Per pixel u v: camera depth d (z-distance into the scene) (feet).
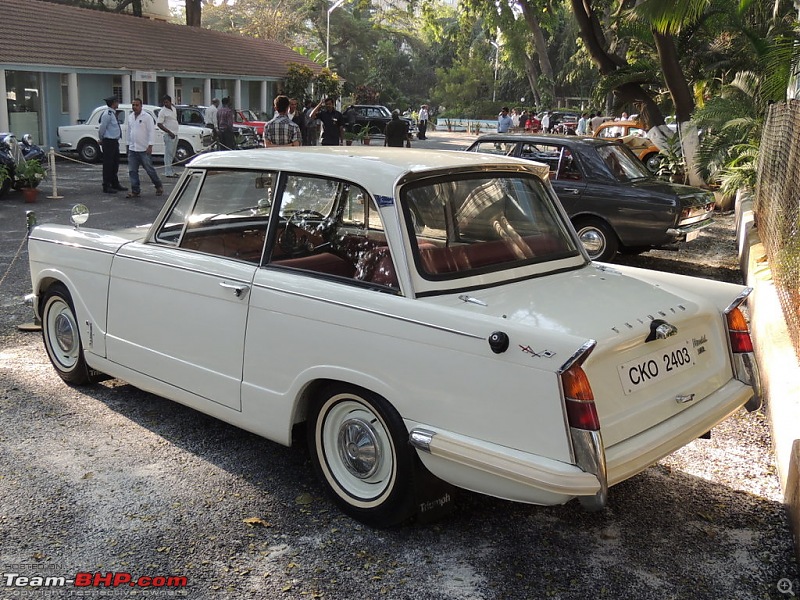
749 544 11.83
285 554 11.36
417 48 271.69
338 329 11.80
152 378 15.20
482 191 12.94
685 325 11.91
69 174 64.64
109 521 12.16
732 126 48.44
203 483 13.48
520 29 179.93
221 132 67.92
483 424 10.30
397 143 67.62
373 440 11.89
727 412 12.08
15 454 14.37
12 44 78.59
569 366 9.53
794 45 38.04
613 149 35.12
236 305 13.35
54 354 18.25
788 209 20.38
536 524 12.33
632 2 75.46
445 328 10.61
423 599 10.32
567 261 13.76
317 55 159.12
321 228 12.59
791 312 17.42
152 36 105.81
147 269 15.02
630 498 13.25
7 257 31.94
